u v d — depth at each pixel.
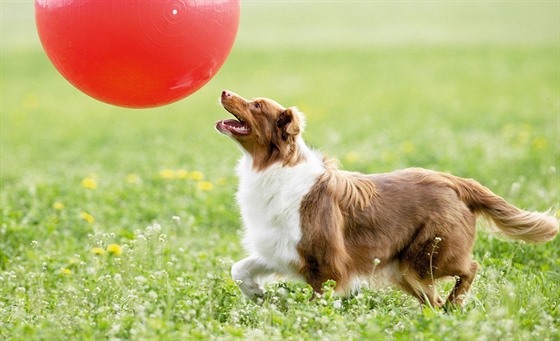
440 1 43.78
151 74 7.05
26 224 10.15
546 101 21.39
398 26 37.66
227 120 7.55
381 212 7.43
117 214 11.02
